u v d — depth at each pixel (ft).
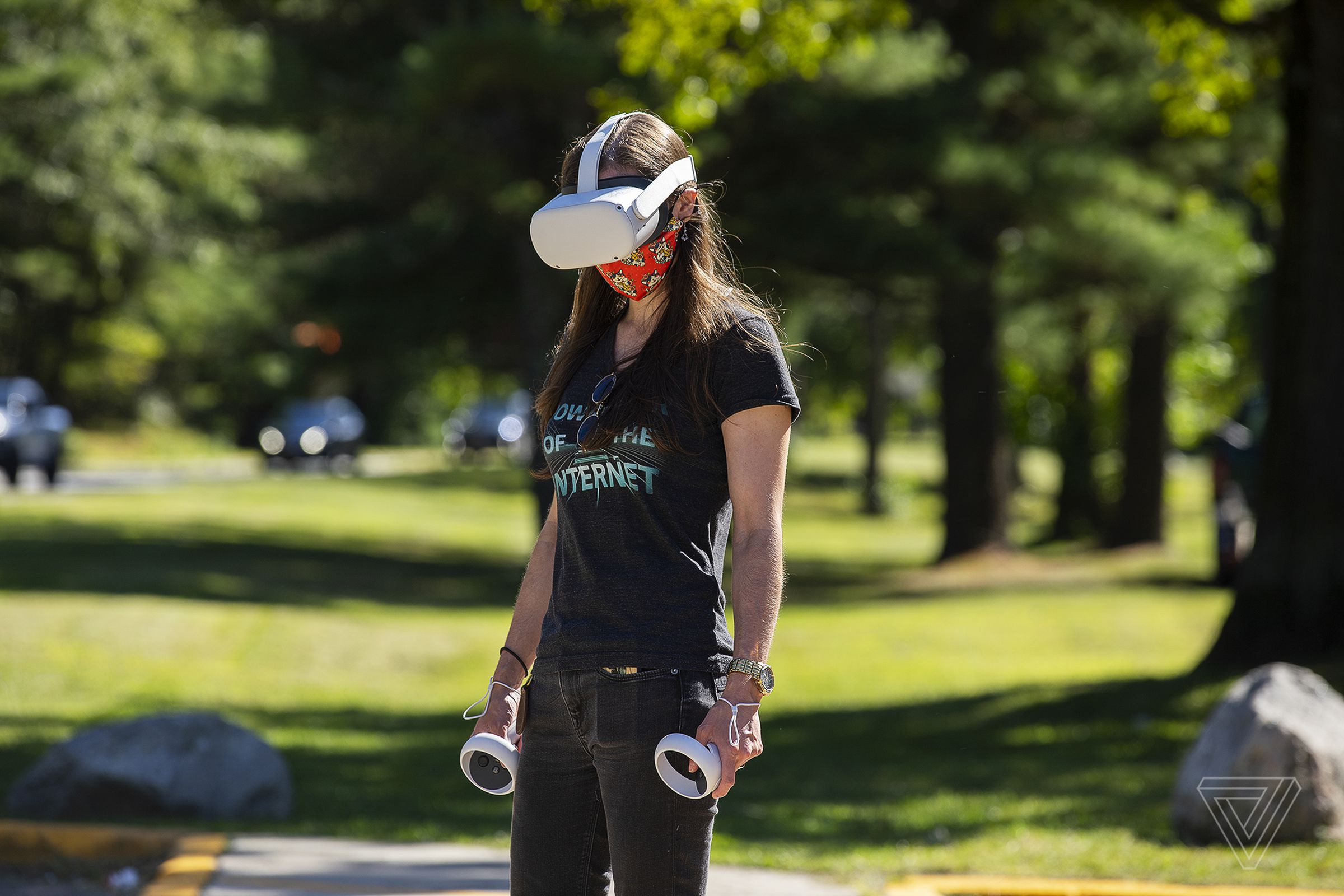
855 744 58.29
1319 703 36.19
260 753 39.24
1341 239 59.82
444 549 153.58
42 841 32.55
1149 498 146.61
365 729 61.87
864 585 128.26
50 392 248.73
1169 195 124.98
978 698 67.15
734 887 29.86
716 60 70.59
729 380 15.49
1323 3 59.77
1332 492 59.98
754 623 15.15
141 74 169.99
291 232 127.95
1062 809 42.88
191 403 291.99
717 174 112.68
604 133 16.15
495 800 44.09
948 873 32.45
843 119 108.27
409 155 115.44
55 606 84.28
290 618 89.76
